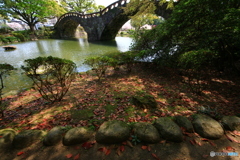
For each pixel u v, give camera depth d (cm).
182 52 523
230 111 300
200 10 376
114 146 190
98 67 544
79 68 749
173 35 525
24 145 192
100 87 454
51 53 1195
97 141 196
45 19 2811
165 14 1152
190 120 243
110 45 1697
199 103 339
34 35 2542
